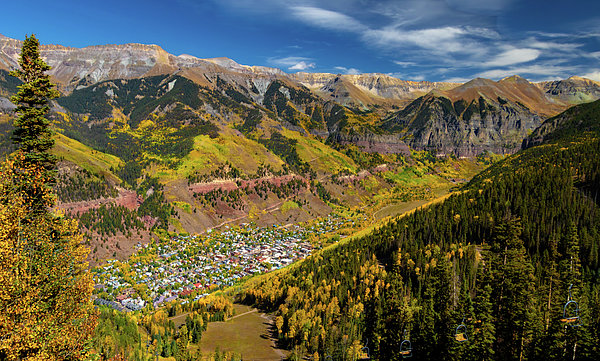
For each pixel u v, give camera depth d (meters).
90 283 50.00
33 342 40.56
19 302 41.16
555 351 88.62
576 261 132.38
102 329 131.75
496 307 107.19
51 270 46.22
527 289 110.38
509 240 137.75
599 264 136.25
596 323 91.94
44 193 51.72
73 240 50.56
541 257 143.38
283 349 144.50
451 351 93.62
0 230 42.91
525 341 95.69
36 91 58.28
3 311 40.53
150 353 132.62
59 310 46.03
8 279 40.97
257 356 138.12
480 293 102.75
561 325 90.56
